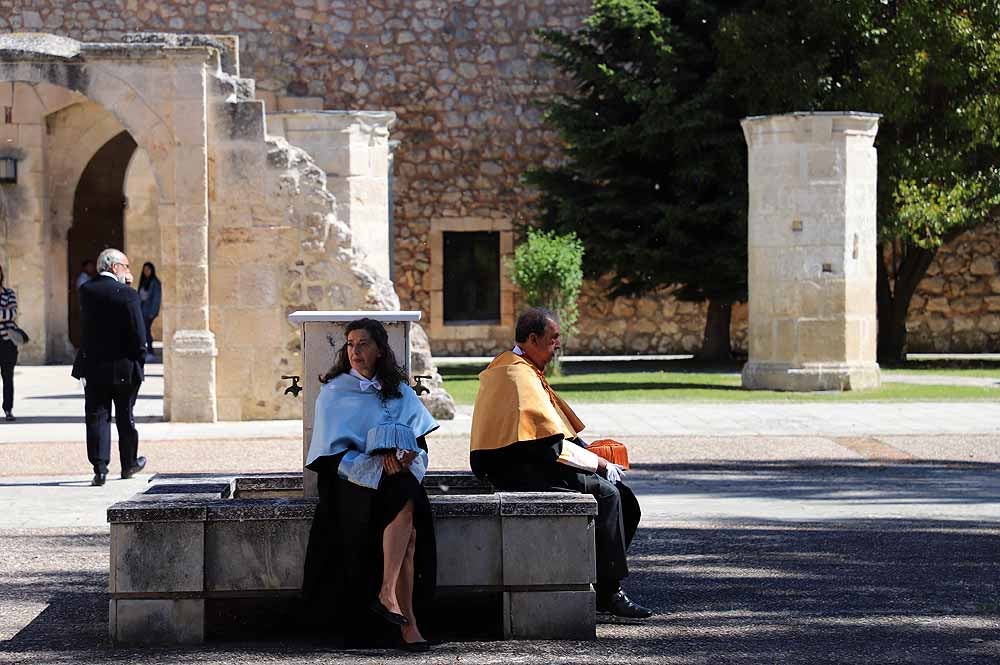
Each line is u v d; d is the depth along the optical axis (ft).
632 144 77.20
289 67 89.10
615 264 78.13
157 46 48.03
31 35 48.60
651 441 42.70
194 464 37.32
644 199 77.87
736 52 73.82
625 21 76.18
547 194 81.35
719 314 82.79
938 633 19.47
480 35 90.27
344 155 63.41
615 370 75.36
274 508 19.21
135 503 19.35
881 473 36.52
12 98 77.00
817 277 59.88
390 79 89.86
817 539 26.86
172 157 48.42
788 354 60.34
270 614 21.18
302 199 49.14
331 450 19.11
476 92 90.38
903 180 73.67
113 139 81.25
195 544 19.19
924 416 49.83
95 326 34.47
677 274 76.89
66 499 32.22
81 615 21.08
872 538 26.94
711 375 70.59
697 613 20.94
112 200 82.53
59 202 78.89
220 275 48.96
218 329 48.96
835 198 59.82
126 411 35.06
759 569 24.07
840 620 20.31
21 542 26.81
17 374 70.74
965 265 92.38
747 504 31.40
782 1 74.18
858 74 74.54
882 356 80.69
